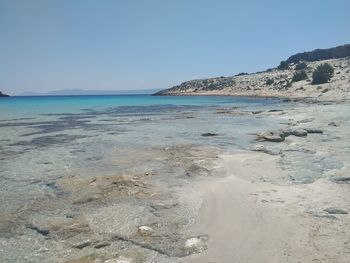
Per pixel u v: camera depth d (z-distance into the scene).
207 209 12.52
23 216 12.09
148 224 11.30
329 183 15.08
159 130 34.00
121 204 13.09
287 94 92.75
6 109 71.38
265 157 20.38
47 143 26.88
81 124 40.72
